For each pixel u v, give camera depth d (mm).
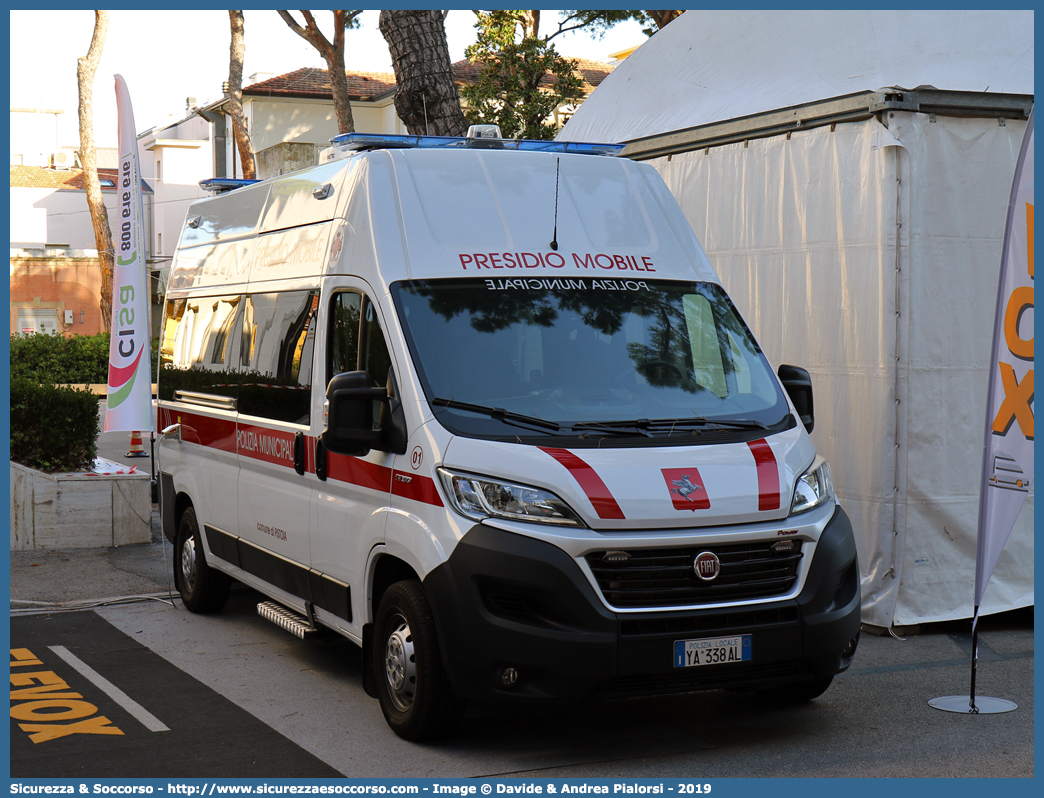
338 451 5574
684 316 6207
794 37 9602
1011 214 6000
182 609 8727
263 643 7672
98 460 12250
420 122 11852
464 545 5117
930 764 5332
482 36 21297
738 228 8641
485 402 5516
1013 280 6039
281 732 5793
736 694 6445
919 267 7555
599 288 6133
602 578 5066
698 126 8945
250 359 7570
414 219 6105
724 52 10180
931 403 7609
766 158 8398
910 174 7496
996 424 6055
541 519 5059
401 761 5352
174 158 50562
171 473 8984
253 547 7402
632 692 5059
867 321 7625
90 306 47500
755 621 5199
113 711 6164
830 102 7793
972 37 8656
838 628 5355
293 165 40469
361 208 6273
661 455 5352
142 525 11086
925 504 7637
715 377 6008
